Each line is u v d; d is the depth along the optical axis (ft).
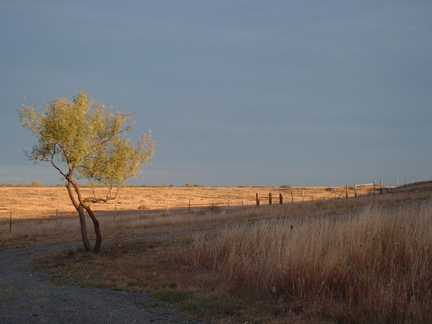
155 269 35.58
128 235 66.54
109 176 52.29
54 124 47.16
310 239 29.22
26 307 23.85
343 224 31.48
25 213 125.80
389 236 30.14
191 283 29.12
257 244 35.76
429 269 24.02
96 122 51.85
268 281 26.08
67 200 179.01
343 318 19.22
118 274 34.04
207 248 38.47
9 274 37.78
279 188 306.55
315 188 292.40
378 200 97.86
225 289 26.45
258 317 20.34
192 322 20.16
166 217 90.89
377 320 18.53
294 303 22.62
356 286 23.03
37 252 52.90
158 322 20.25
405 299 19.72
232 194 243.81
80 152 48.80
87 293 27.50
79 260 44.16
